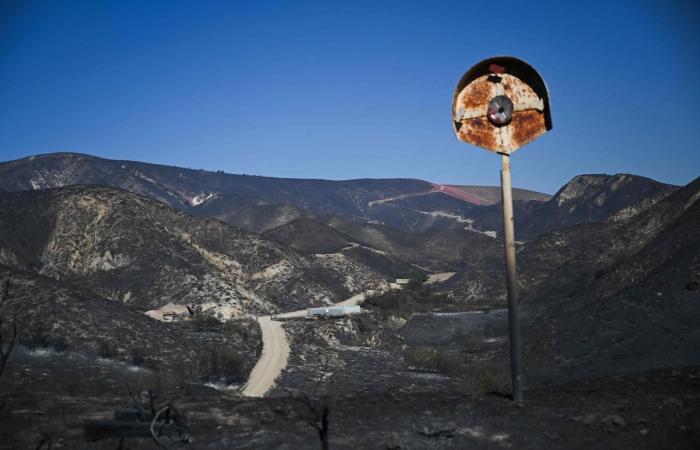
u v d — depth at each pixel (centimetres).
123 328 5431
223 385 4538
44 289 5700
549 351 5012
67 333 5059
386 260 17050
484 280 11606
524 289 10756
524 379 4406
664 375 1748
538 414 1415
